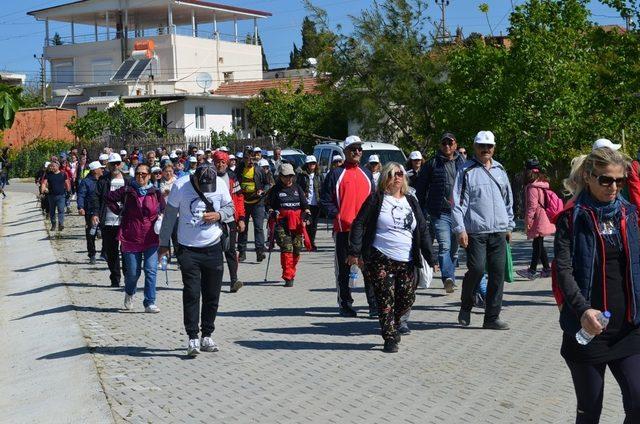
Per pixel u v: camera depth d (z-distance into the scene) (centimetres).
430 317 1022
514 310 1051
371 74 2967
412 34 2916
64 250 1942
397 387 735
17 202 3534
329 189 1050
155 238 1151
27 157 5362
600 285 478
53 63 6694
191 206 870
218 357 872
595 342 475
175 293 1305
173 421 668
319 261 1616
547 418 639
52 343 996
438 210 1155
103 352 921
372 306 1032
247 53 6769
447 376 762
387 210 859
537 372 764
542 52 1880
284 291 1268
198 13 6575
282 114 4116
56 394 782
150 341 968
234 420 663
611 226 484
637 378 467
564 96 1864
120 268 1537
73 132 4631
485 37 2514
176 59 6147
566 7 1938
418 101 2795
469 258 936
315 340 928
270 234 1336
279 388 748
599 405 482
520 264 1443
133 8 6328
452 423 635
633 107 1827
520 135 1909
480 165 938
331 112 3438
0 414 770
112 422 668
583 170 495
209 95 5041
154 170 1527
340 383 755
